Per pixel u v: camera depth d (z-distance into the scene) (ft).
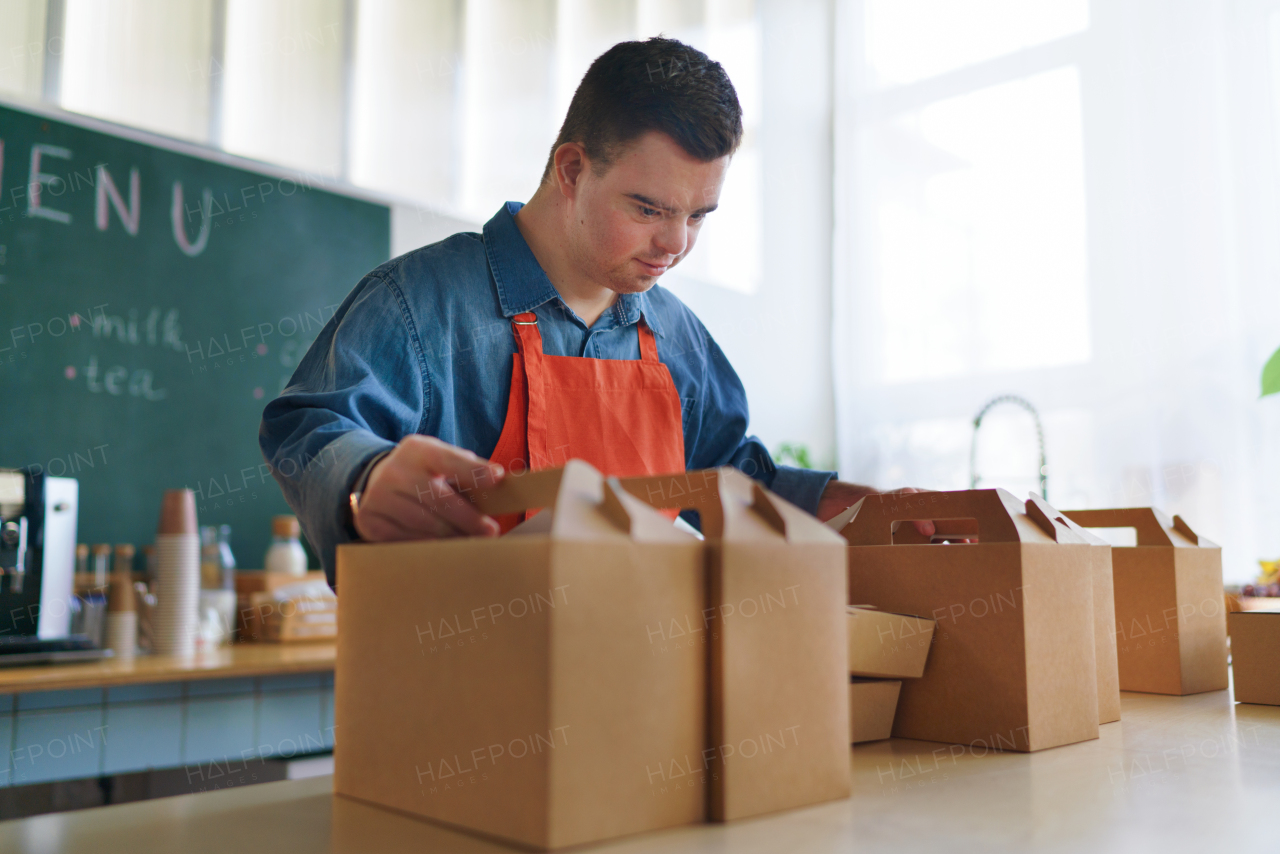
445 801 1.86
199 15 9.61
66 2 8.79
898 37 16.69
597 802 1.68
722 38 15.76
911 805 2.01
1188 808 1.98
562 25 12.91
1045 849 1.68
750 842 1.71
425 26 11.40
